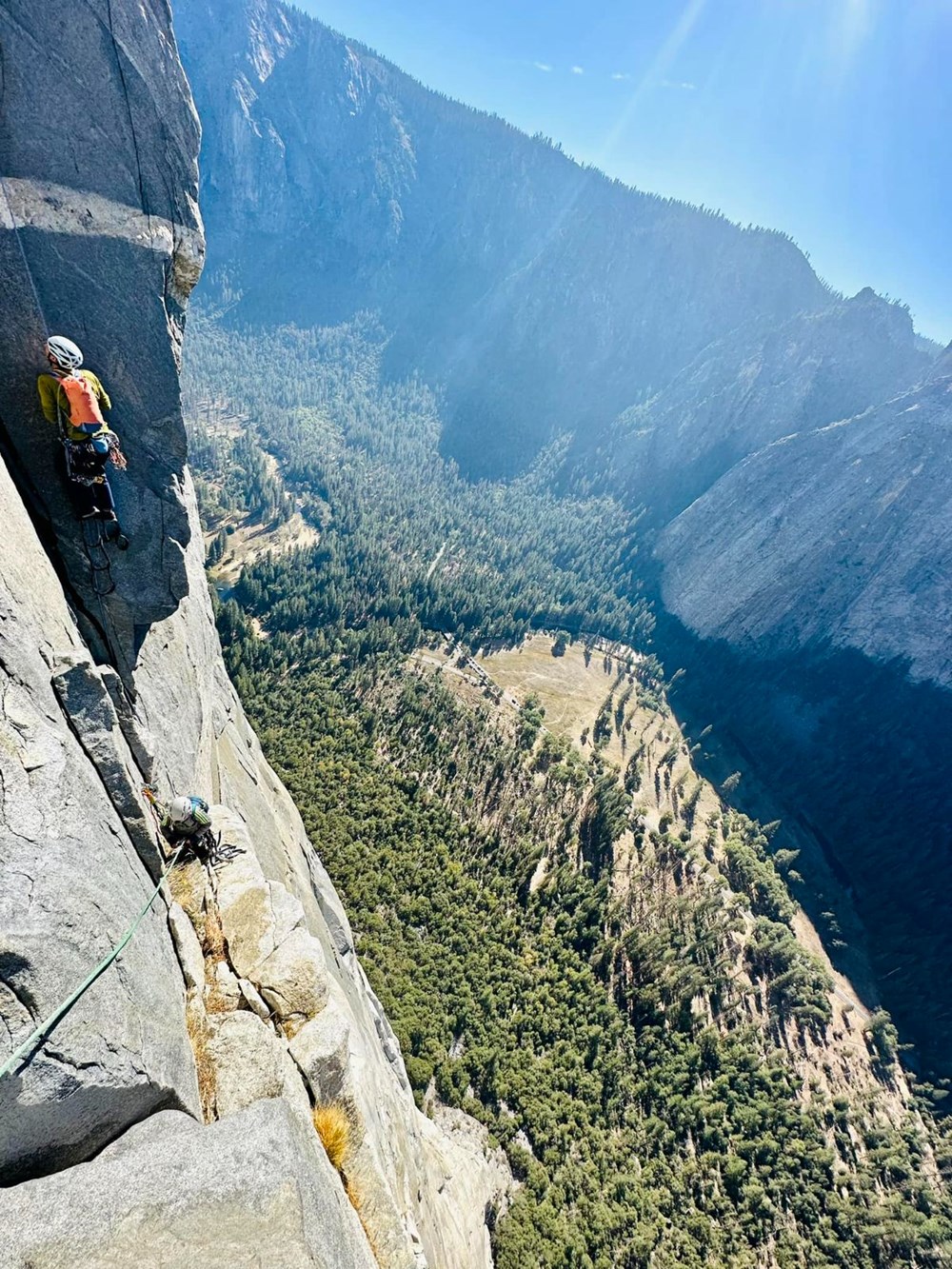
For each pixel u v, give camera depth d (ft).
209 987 36.11
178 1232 20.16
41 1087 19.49
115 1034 22.93
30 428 33.58
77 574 36.81
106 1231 19.24
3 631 25.03
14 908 20.39
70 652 29.14
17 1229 18.22
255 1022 34.19
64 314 33.83
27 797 22.80
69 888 22.68
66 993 21.07
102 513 34.47
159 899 32.96
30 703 25.14
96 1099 21.45
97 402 32.55
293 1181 23.41
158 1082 24.48
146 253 36.94
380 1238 32.60
